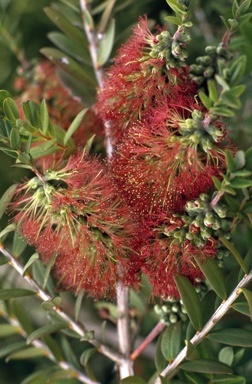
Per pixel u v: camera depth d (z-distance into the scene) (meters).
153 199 0.43
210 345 0.54
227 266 0.56
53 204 0.43
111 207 0.44
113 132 0.46
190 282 0.45
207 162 0.42
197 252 0.44
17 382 0.71
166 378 0.46
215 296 0.46
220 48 0.44
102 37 0.54
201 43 0.64
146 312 0.55
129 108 0.44
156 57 0.43
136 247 0.44
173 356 0.47
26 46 0.72
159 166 0.42
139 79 0.44
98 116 0.48
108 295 0.46
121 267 0.45
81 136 0.50
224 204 0.45
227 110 0.39
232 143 0.44
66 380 0.57
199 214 0.43
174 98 0.43
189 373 0.48
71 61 0.54
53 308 0.49
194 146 0.41
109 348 0.50
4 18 0.67
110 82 0.45
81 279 0.45
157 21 0.68
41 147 0.44
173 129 0.43
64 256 0.45
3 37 0.67
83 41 0.56
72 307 0.65
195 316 0.45
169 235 0.43
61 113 0.54
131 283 0.45
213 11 0.65
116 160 0.44
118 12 0.58
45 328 0.49
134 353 0.50
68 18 0.58
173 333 0.47
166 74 0.43
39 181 0.44
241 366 0.59
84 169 0.44
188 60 0.63
